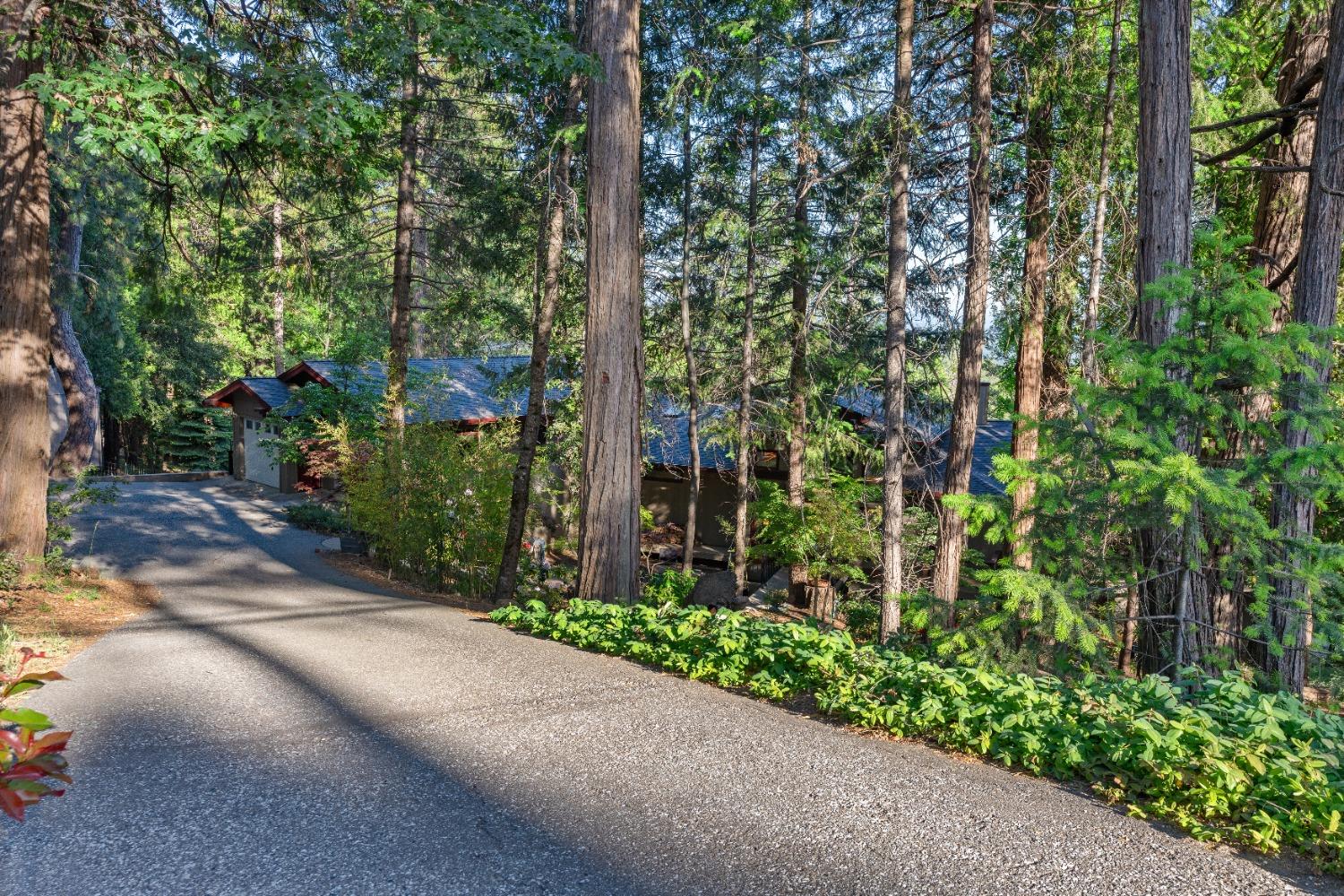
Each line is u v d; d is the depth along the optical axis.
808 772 4.89
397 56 9.86
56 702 5.92
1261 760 4.34
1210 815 4.29
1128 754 4.61
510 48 9.34
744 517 17.08
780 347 17.98
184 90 8.94
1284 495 7.04
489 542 13.66
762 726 5.68
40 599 9.73
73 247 25.14
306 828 4.11
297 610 10.05
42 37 9.08
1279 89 11.24
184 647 7.80
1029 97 11.75
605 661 7.41
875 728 5.70
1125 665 10.00
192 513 20.44
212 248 15.76
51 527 11.54
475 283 18.23
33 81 7.54
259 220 15.69
